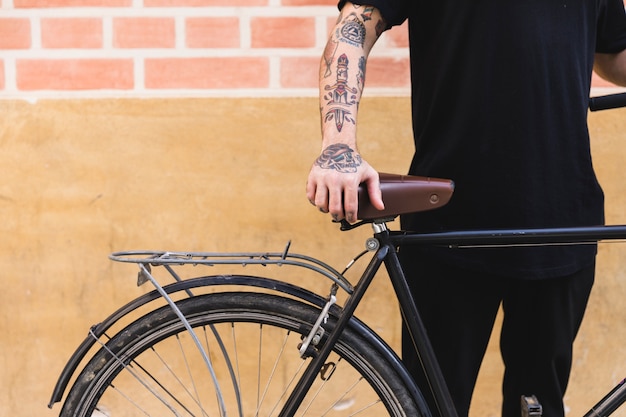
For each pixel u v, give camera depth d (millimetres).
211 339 2244
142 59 2119
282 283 1560
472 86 1523
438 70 1563
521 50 1497
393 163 2139
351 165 1406
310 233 2184
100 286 2209
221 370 2256
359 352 1537
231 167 2158
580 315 1723
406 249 1650
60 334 2227
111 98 2135
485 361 2244
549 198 1554
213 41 2111
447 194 1436
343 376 2266
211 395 2262
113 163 2158
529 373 1711
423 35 1599
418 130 1645
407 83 2119
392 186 1441
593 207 1608
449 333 1659
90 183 2166
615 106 1537
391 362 1539
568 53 1525
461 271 1618
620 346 2221
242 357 2250
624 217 2158
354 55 1497
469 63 1521
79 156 2156
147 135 2146
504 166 1536
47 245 2191
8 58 2121
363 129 2131
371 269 1496
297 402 1523
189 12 2102
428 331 1675
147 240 2186
